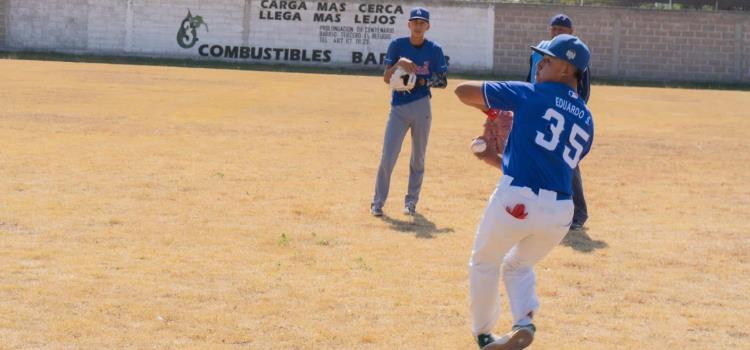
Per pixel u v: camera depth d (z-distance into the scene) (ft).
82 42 176.14
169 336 24.91
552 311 28.91
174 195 44.60
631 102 123.75
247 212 41.68
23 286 28.86
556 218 22.15
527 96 22.45
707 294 31.35
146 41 176.86
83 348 23.72
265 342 24.80
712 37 177.27
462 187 51.08
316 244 36.35
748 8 187.11
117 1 175.83
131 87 109.70
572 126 22.44
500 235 22.31
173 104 90.68
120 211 40.52
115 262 32.24
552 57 22.85
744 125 93.40
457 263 34.27
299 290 29.86
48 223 37.65
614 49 177.47
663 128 88.22
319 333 25.71
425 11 41.14
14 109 78.48
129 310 26.99
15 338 24.23
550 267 34.47
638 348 25.53
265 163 55.62
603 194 50.52
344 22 176.86
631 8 176.24
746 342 26.35
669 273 34.06
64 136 62.90
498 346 22.97
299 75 152.56
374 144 66.39
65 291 28.55
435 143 69.41
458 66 177.37
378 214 42.32
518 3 176.14
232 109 88.48
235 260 33.27
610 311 29.09
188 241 35.81
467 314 28.04
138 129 68.69
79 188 45.14
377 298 29.37
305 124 77.92
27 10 175.22
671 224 43.06
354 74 163.94
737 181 56.03
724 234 41.04
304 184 49.26
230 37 177.27
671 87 165.37
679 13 176.65
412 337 25.72
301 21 176.86
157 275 30.83
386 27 176.76
